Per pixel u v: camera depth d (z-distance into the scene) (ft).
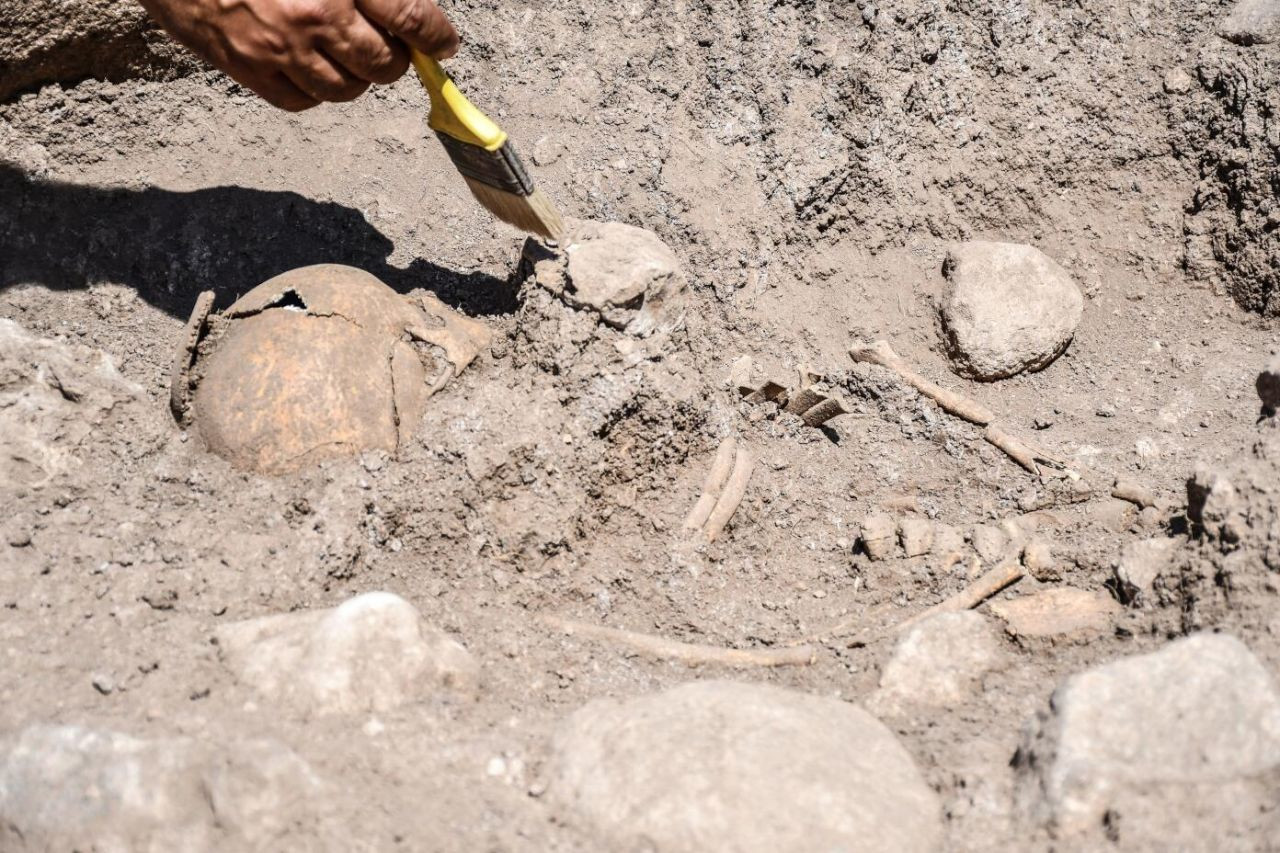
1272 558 3.76
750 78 5.01
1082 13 5.03
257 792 3.36
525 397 4.30
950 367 4.74
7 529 4.01
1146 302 4.84
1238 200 4.79
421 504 4.14
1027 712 3.75
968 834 3.43
